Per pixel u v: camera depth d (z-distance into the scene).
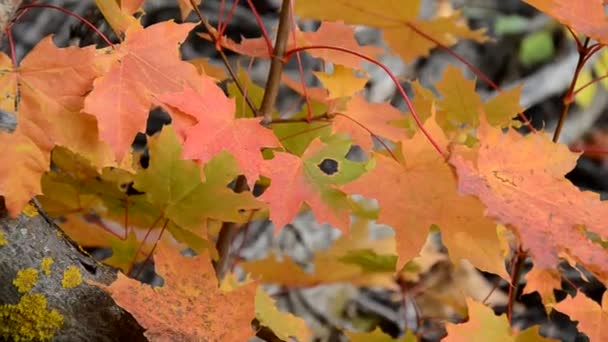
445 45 1.39
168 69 1.06
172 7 2.09
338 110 1.26
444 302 1.72
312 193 1.11
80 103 1.03
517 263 1.26
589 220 1.07
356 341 1.32
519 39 3.12
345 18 1.35
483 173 1.08
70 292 1.05
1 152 1.01
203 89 1.07
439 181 1.10
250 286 1.08
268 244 2.12
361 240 1.73
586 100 2.80
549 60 3.07
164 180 1.16
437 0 2.83
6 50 1.61
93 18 1.31
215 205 1.16
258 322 1.22
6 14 1.03
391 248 1.81
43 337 1.03
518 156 1.09
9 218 1.05
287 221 1.10
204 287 1.07
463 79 1.32
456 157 1.08
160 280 1.81
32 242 1.05
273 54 1.21
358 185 1.10
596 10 1.12
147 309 1.04
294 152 1.28
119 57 1.04
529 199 1.07
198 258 1.08
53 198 1.23
